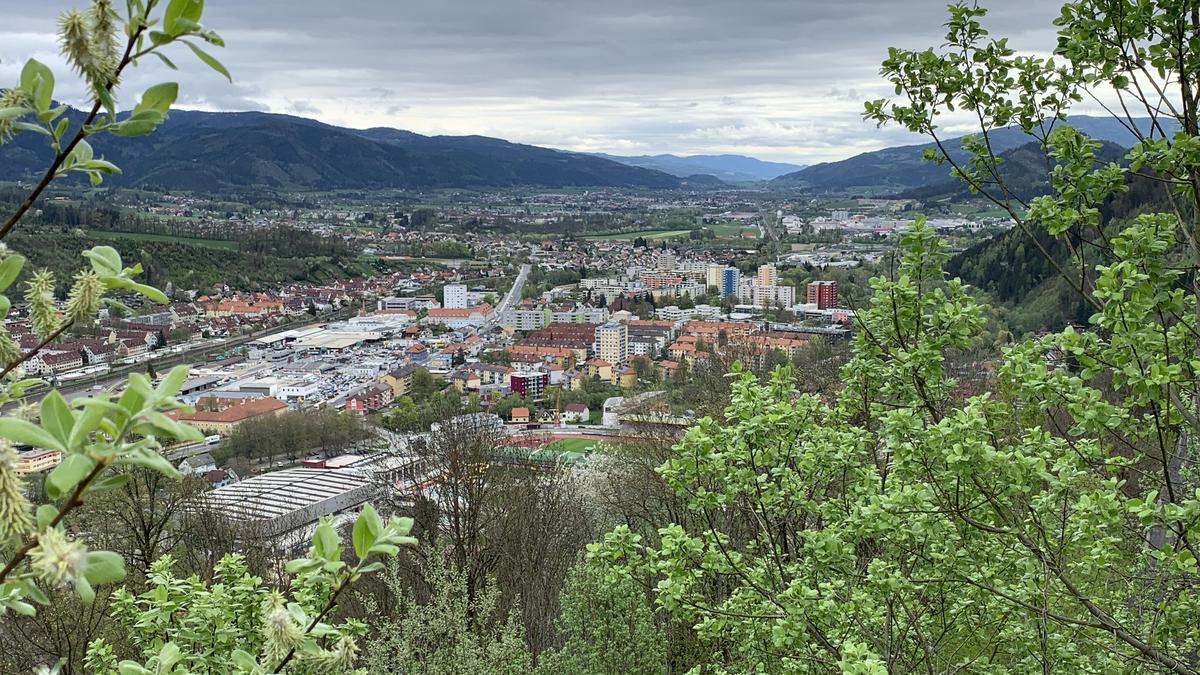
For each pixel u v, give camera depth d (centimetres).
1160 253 607
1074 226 705
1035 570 666
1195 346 675
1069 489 655
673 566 730
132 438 254
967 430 615
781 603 708
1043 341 667
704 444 755
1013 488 626
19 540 220
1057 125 737
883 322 763
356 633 677
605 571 773
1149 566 770
